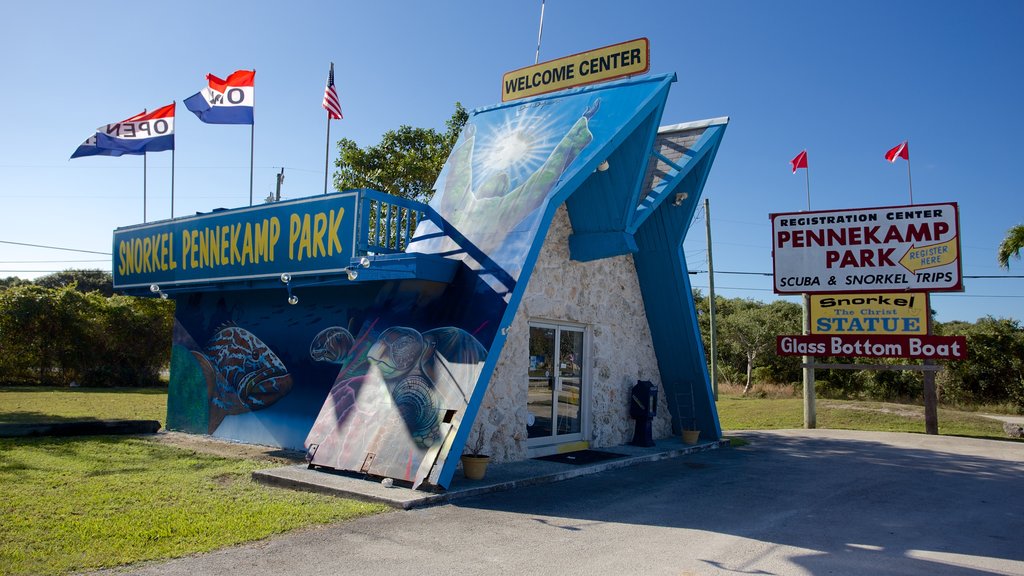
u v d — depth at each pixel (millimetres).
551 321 11961
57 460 9688
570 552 6047
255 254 11367
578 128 11297
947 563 6125
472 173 11938
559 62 12758
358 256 9898
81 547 5598
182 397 13578
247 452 10961
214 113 13578
